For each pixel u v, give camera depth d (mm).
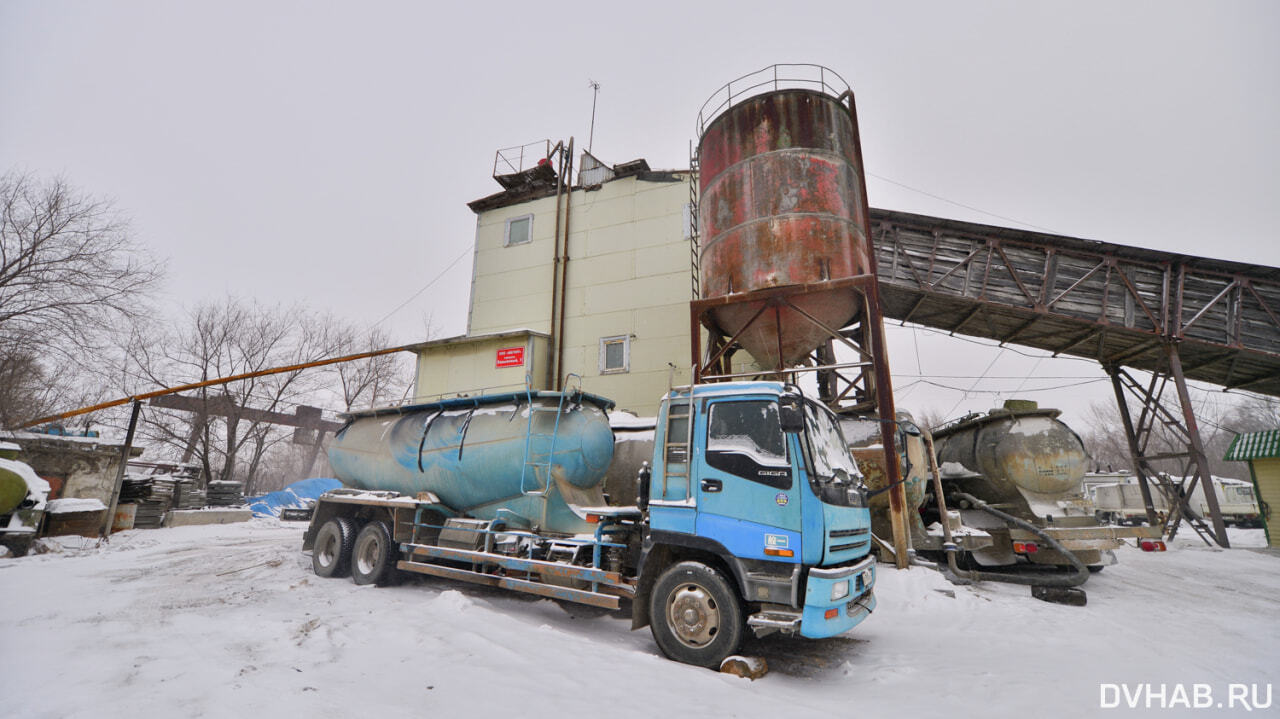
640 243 17531
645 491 6148
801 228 10375
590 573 6277
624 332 16984
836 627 4848
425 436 9180
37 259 17297
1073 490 10789
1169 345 15812
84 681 4094
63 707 3605
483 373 17109
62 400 21719
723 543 5242
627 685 4375
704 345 16094
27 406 18344
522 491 7879
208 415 26516
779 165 10758
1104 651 5793
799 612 4895
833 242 10367
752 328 10977
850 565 5383
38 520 12219
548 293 18344
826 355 13984
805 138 10828
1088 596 9078
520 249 19266
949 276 16453
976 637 6367
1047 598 8625
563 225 18781
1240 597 9039
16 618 6109
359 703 3779
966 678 4867
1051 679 4828
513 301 18828
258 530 18047
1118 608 8078
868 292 9680
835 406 11953
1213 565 12852
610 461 8266
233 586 8297
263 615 6320
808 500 4988
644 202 17812
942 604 7730
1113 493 28266
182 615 6301
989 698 4395
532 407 8227
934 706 4203
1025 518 10891
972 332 19172
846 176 10906
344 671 4441
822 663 5457
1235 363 16875
